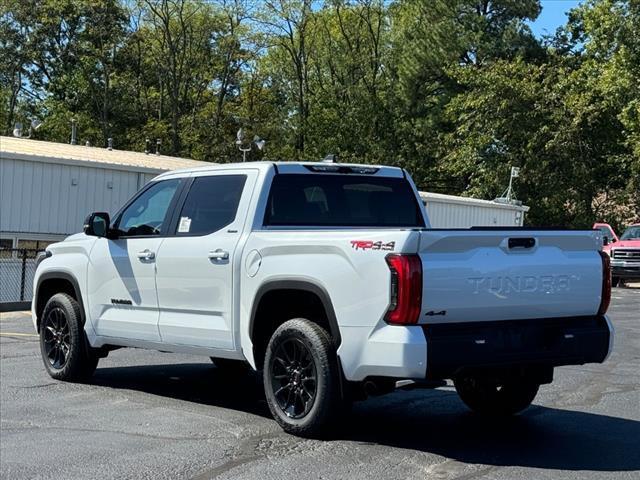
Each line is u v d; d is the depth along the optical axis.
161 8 51.12
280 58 53.09
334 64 51.22
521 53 46.09
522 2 49.12
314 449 6.09
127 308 7.96
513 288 6.00
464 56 50.44
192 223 7.46
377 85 49.88
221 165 7.55
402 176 7.99
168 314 7.52
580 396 8.47
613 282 30.02
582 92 39.34
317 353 6.12
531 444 6.37
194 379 9.06
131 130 53.97
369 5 49.56
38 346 11.41
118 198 21.27
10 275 18.14
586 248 6.47
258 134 52.41
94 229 8.14
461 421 7.21
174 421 7.02
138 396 8.08
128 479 5.38
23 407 7.52
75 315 8.55
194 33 53.25
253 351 6.75
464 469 5.62
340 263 6.03
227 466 5.66
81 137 53.91
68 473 5.51
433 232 5.70
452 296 5.73
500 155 40.69
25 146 22.06
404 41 48.53
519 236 6.04
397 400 8.16
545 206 39.56
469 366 5.79
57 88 55.53
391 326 5.68
